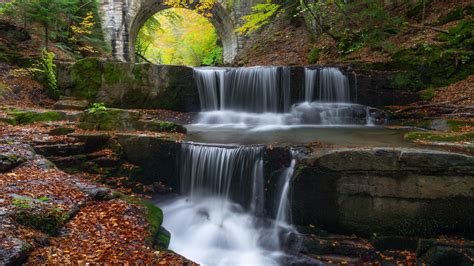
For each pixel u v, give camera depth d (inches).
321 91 495.5
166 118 457.1
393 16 622.8
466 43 490.6
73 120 374.6
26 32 530.6
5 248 142.7
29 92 453.1
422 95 471.5
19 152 258.5
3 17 539.2
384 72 488.4
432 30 544.7
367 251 219.9
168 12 1132.5
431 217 225.6
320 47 668.7
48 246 161.2
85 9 705.0
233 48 938.7
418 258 212.2
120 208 214.5
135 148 309.7
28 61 483.2
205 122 460.8
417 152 225.0
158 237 204.2
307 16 734.5
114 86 471.5
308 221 251.0
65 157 286.2
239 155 283.4
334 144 293.6
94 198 221.0
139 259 161.8
